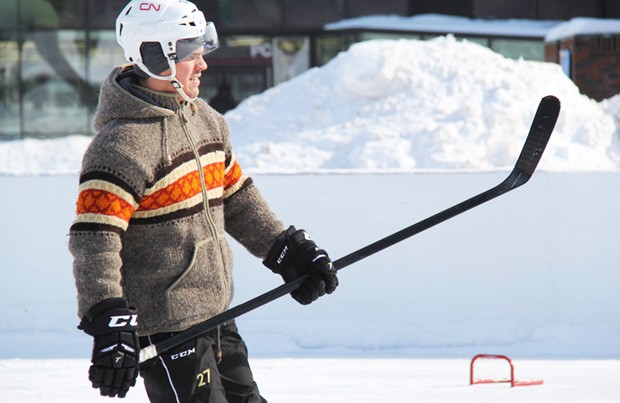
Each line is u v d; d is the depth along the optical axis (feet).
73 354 49.57
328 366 46.14
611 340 51.01
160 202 21.25
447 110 77.71
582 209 52.21
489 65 83.10
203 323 21.59
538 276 52.26
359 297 52.70
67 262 52.85
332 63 86.28
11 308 52.75
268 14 148.25
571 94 83.05
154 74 21.61
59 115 145.48
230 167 23.63
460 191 52.42
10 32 144.05
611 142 78.89
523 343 51.06
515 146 73.41
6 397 39.42
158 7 21.57
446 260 52.47
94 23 145.48
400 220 52.75
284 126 81.51
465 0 149.07
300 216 53.11
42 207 52.85
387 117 78.59
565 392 39.83
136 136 20.97
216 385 22.03
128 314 20.31
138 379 42.78
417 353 49.93
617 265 52.08
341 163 74.54
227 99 149.69
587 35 123.95
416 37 146.41
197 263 21.77
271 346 50.90
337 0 147.95
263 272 52.85
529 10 150.71
